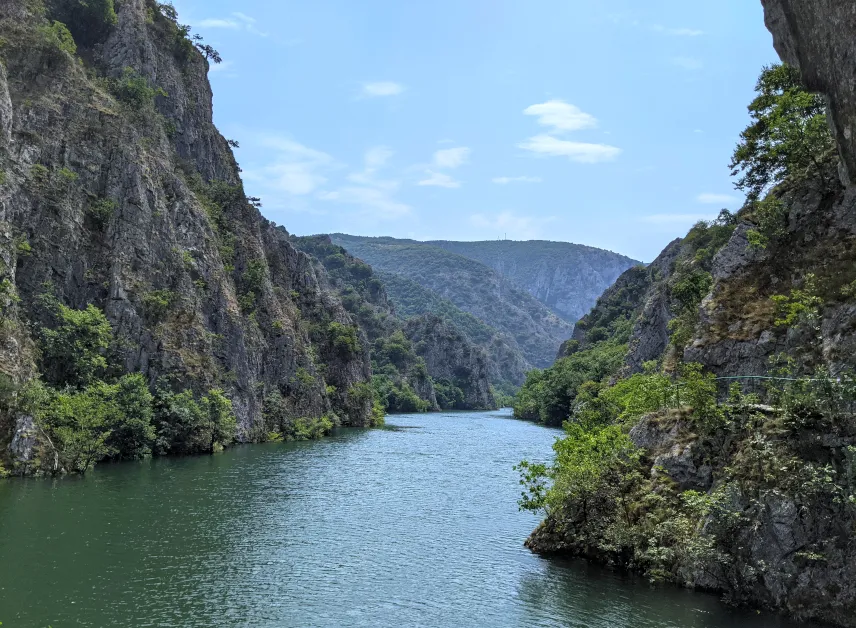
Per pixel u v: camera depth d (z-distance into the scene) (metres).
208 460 71.00
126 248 81.94
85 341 70.25
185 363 81.38
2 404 54.50
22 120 78.19
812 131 39.31
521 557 35.06
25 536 36.09
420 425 138.12
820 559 25.33
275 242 137.12
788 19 27.09
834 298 32.53
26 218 72.69
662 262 144.00
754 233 39.97
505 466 69.38
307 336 132.50
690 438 33.34
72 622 25.27
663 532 30.98
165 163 98.38
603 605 27.94
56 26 92.75
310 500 49.34
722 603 27.73
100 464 63.53
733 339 37.38
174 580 30.45
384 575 32.03
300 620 26.44
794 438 28.30
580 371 140.38
